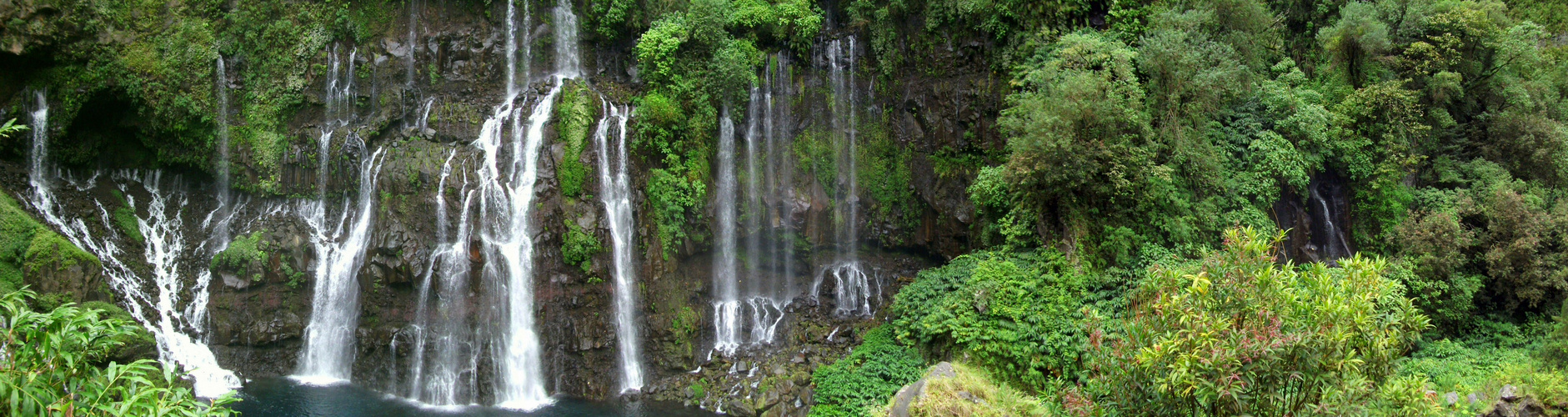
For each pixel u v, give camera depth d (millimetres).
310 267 24156
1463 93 24734
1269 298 10406
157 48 23859
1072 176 19547
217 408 9117
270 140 24922
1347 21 23984
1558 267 21641
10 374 7930
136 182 24875
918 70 26656
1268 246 10953
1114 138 20047
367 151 24625
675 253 24531
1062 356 18875
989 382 18531
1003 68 24438
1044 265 20453
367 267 23203
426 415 21312
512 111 24266
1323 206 24172
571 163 23344
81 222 23172
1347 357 9711
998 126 24391
